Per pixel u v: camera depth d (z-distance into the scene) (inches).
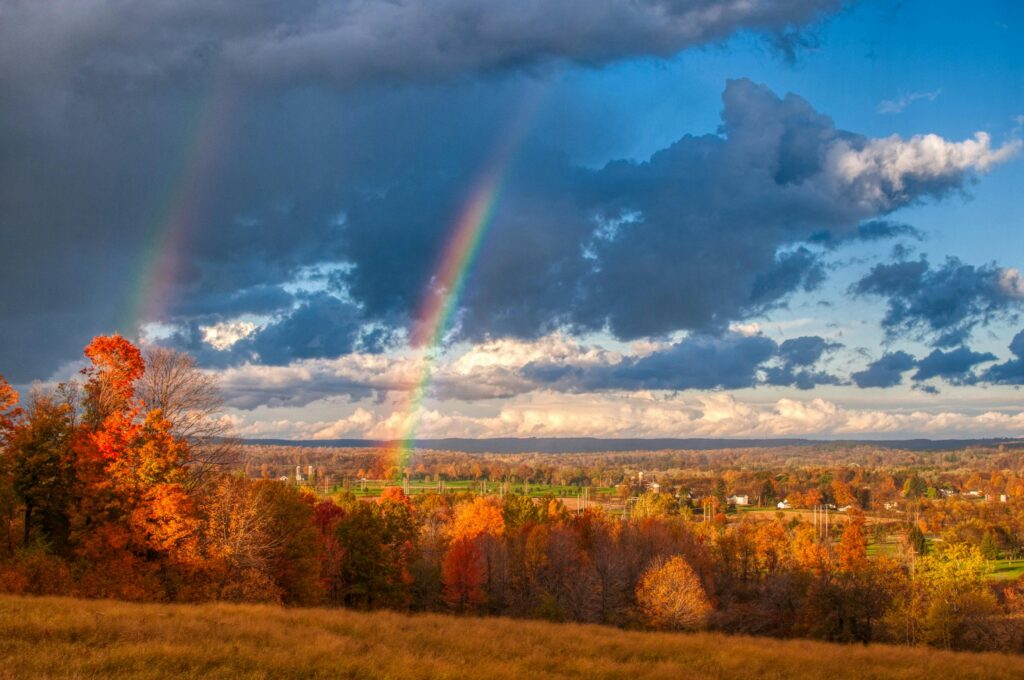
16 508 1562.5
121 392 1560.0
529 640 1023.0
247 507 1517.0
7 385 1561.3
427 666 786.8
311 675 739.4
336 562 2078.0
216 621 976.9
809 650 1119.0
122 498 1435.8
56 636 796.6
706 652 1023.0
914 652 1151.0
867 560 3287.4
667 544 3314.5
